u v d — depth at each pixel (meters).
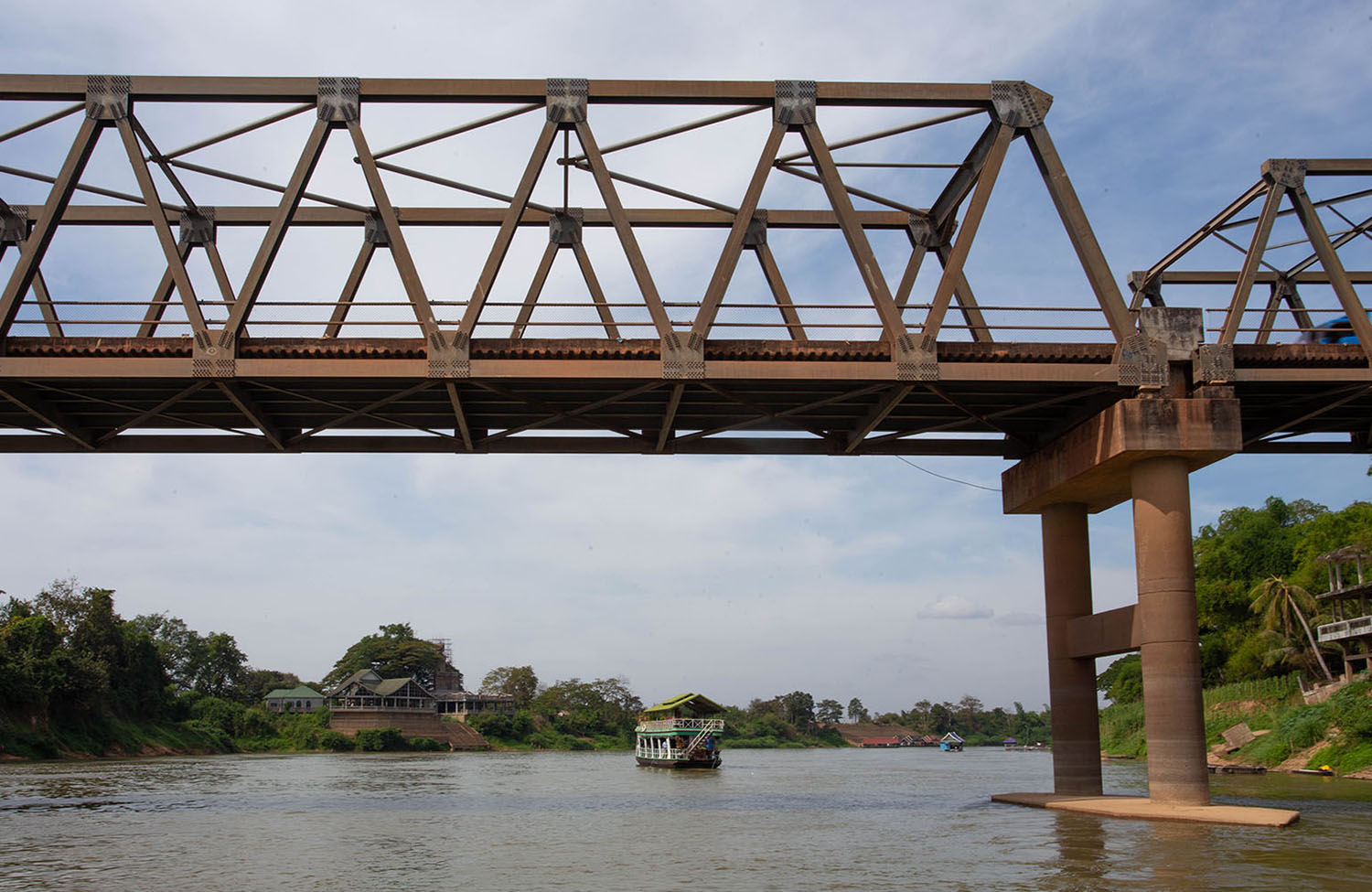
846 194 28.75
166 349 27.75
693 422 34.12
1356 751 55.38
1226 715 77.25
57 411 31.08
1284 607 77.88
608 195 28.38
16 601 112.12
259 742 143.38
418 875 21.94
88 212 34.84
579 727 195.00
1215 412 29.72
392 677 187.75
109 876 21.97
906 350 28.50
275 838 29.28
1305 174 30.55
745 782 68.62
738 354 28.41
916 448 36.41
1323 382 29.97
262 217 35.34
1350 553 69.38
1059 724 35.44
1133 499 30.69
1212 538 106.06
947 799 45.72
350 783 62.94
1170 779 29.42
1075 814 32.09
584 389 29.80
